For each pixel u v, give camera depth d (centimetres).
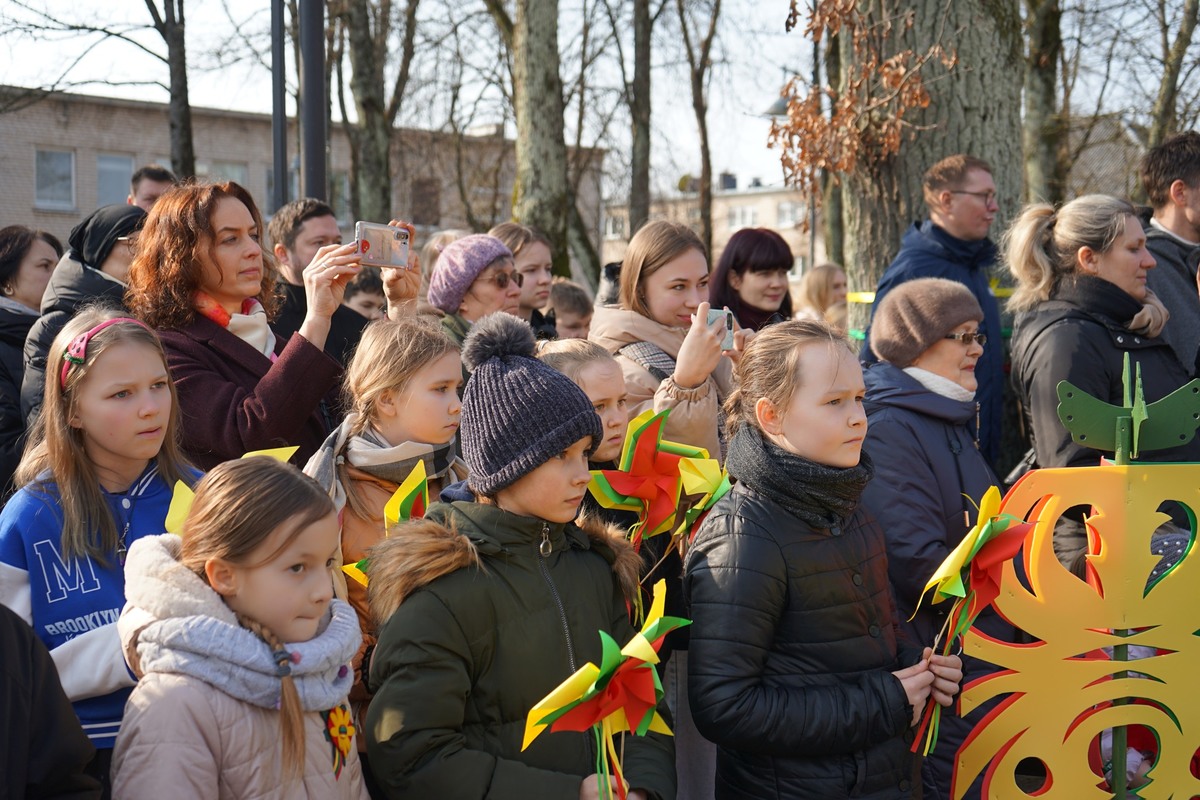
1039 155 1226
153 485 226
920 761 243
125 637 185
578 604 207
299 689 183
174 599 179
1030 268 348
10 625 161
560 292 540
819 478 223
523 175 955
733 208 4531
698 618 223
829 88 552
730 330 308
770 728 213
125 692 205
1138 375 233
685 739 281
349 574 216
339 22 1426
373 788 230
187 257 284
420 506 226
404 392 246
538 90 944
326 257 293
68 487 214
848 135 520
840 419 225
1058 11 1175
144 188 490
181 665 176
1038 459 333
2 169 2456
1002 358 440
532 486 204
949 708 279
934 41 505
